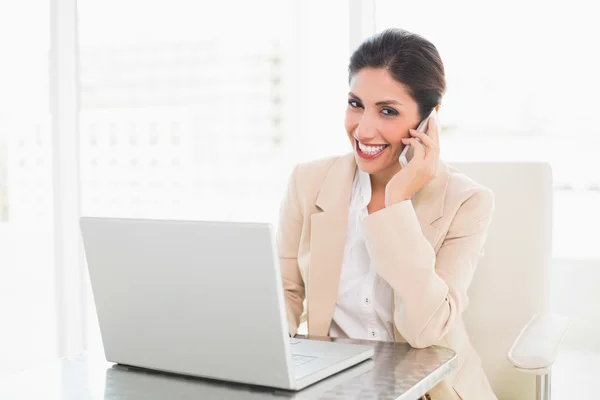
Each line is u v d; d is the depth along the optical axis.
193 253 0.95
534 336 1.30
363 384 0.99
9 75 2.73
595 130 2.18
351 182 1.53
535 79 2.21
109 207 2.91
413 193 1.37
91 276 1.08
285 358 0.93
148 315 1.04
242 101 2.64
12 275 2.81
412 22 2.26
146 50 2.80
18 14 2.69
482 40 2.23
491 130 2.25
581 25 2.15
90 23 2.84
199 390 0.98
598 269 2.26
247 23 2.58
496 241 1.58
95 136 2.89
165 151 2.83
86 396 0.96
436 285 1.27
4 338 2.82
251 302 0.93
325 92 2.36
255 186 2.68
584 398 2.31
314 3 2.35
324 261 1.49
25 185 2.75
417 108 1.40
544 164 1.56
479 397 1.40
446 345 1.40
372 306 1.46
